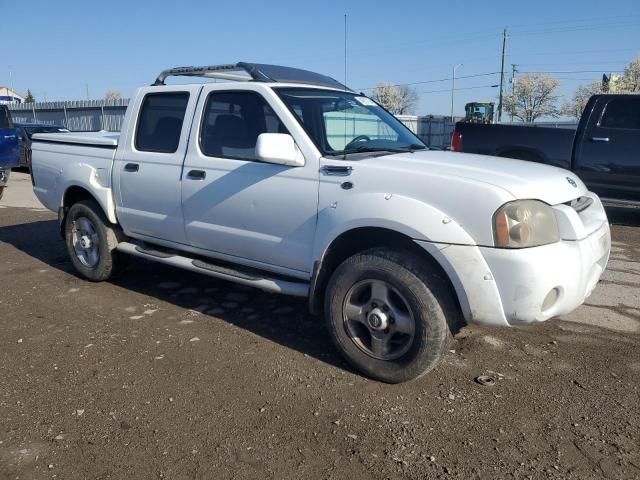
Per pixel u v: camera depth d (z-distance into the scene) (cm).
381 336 365
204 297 535
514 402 342
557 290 337
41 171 622
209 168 451
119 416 330
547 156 925
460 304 337
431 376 375
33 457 292
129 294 545
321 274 388
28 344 430
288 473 280
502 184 335
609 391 355
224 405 342
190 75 532
